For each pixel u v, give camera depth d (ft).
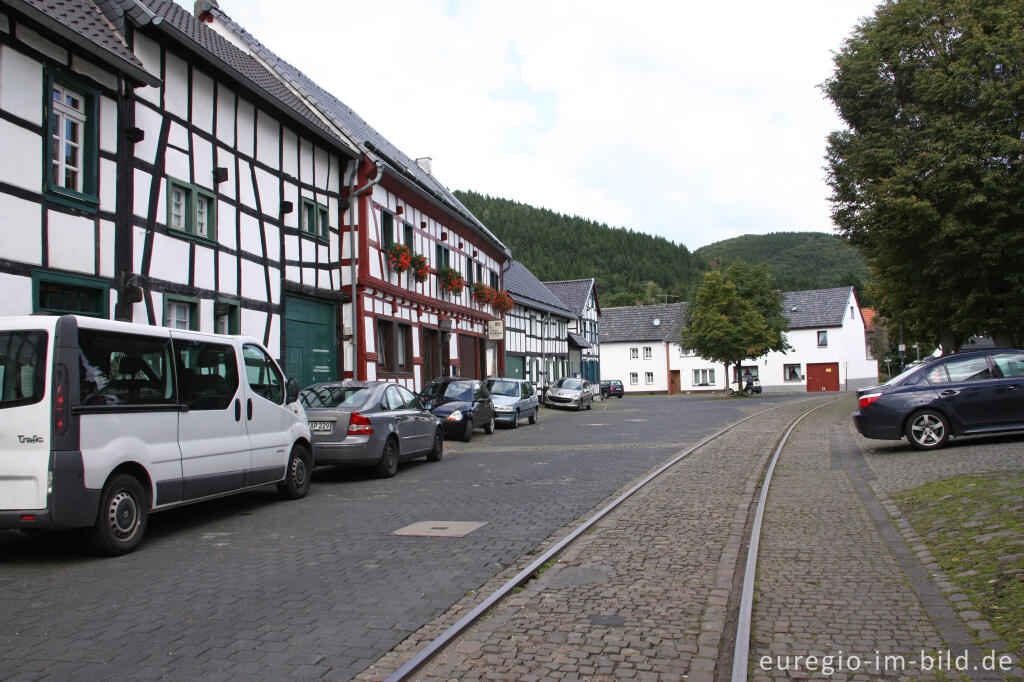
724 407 119.14
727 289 180.75
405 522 27.99
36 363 22.11
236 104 51.21
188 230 45.39
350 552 23.21
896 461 38.91
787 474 38.70
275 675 13.47
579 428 77.97
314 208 61.87
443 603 17.80
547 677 13.24
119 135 39.83
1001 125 66.13
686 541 23.81
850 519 26.30
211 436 28.12
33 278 34.04
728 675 13.33
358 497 34.55
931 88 69.41
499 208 483.10
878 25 76.23
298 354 59.57
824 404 113.29
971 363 42.34
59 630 15.99
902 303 81.35
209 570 21.20
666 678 13.15
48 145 34.99
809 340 228.43
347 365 65.98
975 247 67.26
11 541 25.59
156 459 25.02
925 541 22.04
